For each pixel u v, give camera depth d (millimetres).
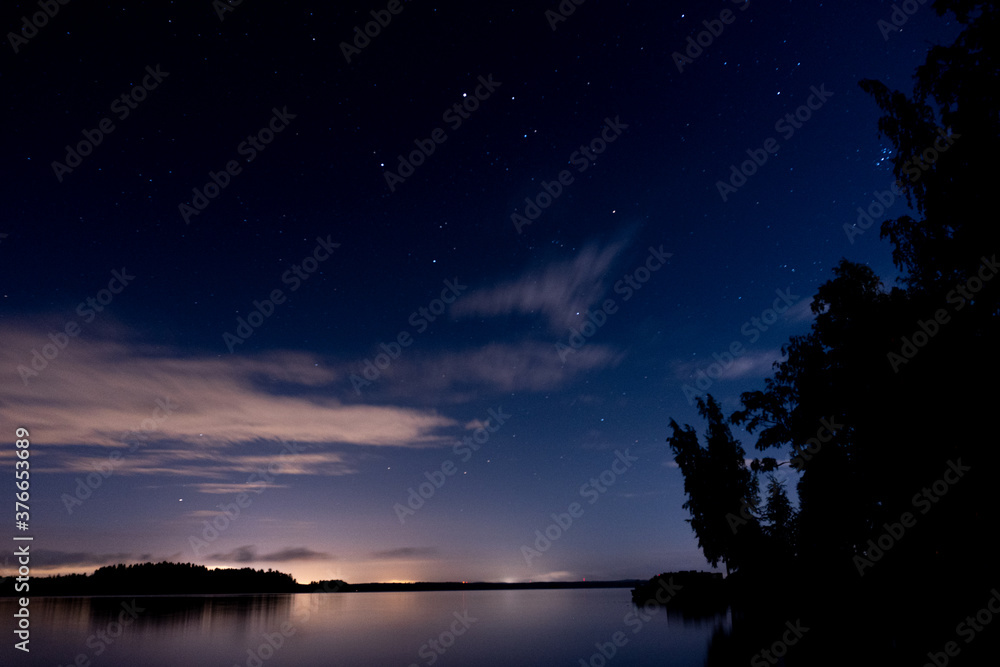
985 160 8797
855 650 12898
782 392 18266
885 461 11703
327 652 17016
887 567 12484
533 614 33031
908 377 10977
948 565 11102
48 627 23125
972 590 10672
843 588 15141
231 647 17922
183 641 19172
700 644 16609
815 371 14453
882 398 11773
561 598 63344
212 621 26516
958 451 10367
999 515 10070
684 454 29359
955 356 10125
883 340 11742
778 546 19344
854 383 12820
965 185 9078
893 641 12344
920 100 9523
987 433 9883
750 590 20953
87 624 24328
